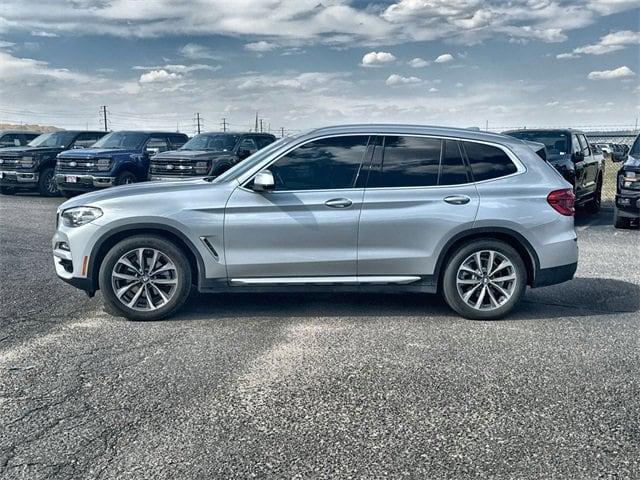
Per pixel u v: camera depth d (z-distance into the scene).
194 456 3.30
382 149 5.87
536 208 5.84
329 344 5.11
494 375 4.46
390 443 3.46
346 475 3.13
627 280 7.61
